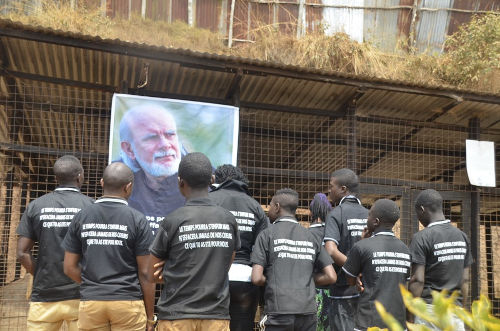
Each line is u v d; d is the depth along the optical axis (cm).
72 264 344
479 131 747
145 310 359
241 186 400
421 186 725
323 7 1062
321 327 473
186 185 329
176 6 1007
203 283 303
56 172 403
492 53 793
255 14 1041
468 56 808
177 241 309
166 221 317
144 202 581
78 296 382
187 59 579
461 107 719
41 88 656
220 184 400
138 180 583
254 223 390
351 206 442
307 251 377
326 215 472
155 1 994
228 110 623
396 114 757
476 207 729
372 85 641
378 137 830
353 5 1071
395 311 365
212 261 308
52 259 379
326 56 753
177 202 591
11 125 616
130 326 340
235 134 621
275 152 880
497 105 703
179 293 302
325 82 630
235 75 615
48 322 378
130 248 347
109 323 341
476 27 836
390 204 388
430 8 1079
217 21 1024
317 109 702
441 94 659
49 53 587
